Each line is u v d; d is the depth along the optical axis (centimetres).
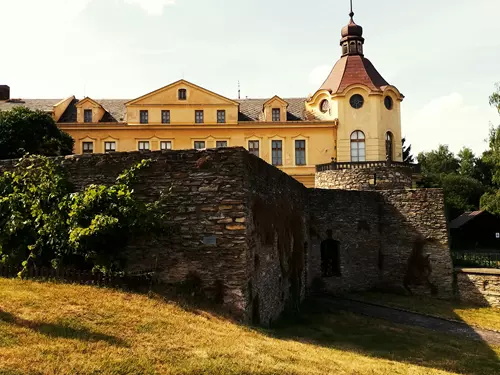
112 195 1125
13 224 1157
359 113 3647
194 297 1104
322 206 2177
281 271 1545
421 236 2230
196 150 1162
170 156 1177
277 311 1469
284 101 3803
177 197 1154
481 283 2039
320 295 2089
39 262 1160
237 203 1120
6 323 778
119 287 1098
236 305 1093
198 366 723
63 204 1150
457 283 2112
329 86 3819
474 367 1088
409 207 2275
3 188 1261
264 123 3712
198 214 1138
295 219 1803
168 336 838
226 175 1134
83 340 758
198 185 1148
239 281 1098
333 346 1119
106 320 864
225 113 3766
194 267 1123
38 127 2672
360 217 2270
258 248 1250
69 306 908
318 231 2152
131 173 1184
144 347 769
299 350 933
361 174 2708
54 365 654
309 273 2080
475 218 3994
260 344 902
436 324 1611
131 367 686
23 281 1062
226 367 733
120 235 1117
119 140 3688
